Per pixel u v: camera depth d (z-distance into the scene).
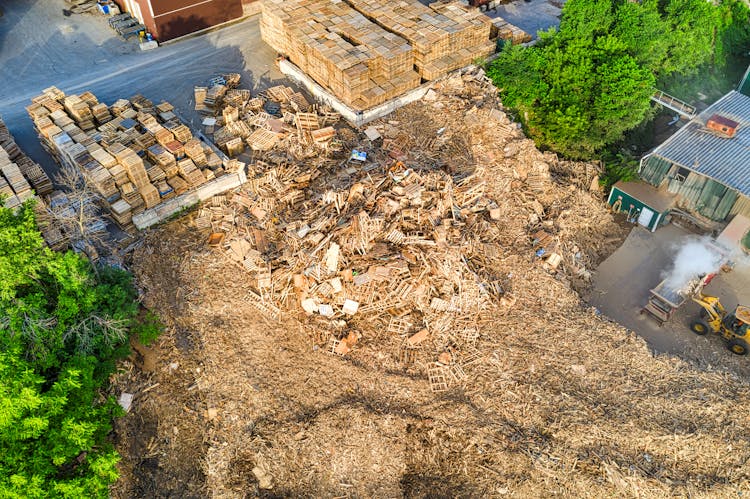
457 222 40.59
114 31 59.34
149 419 32.44
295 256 37.47
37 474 24.23
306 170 43.12
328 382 34.03
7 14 61.25
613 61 49.12
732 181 44.53
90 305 30.30
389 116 48.91
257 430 32.16
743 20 68.56
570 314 39.00
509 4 68.38
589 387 34.84
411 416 33.38
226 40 58.41
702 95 60.34
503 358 35.91
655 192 48.31
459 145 46.78
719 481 31.12
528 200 45.88
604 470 31.17
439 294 37.62
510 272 40.78
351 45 49.59
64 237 36.00
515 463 31.64
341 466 31.77
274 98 50.16
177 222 40.25
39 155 44.50
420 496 31.55
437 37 50.69
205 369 33.81
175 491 30.95
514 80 50.31
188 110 49.31
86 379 28.27
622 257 46.28
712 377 36.00
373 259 37.12
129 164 37.78
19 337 27.95
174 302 36.06
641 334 40.84
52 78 52.94
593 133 49.31
